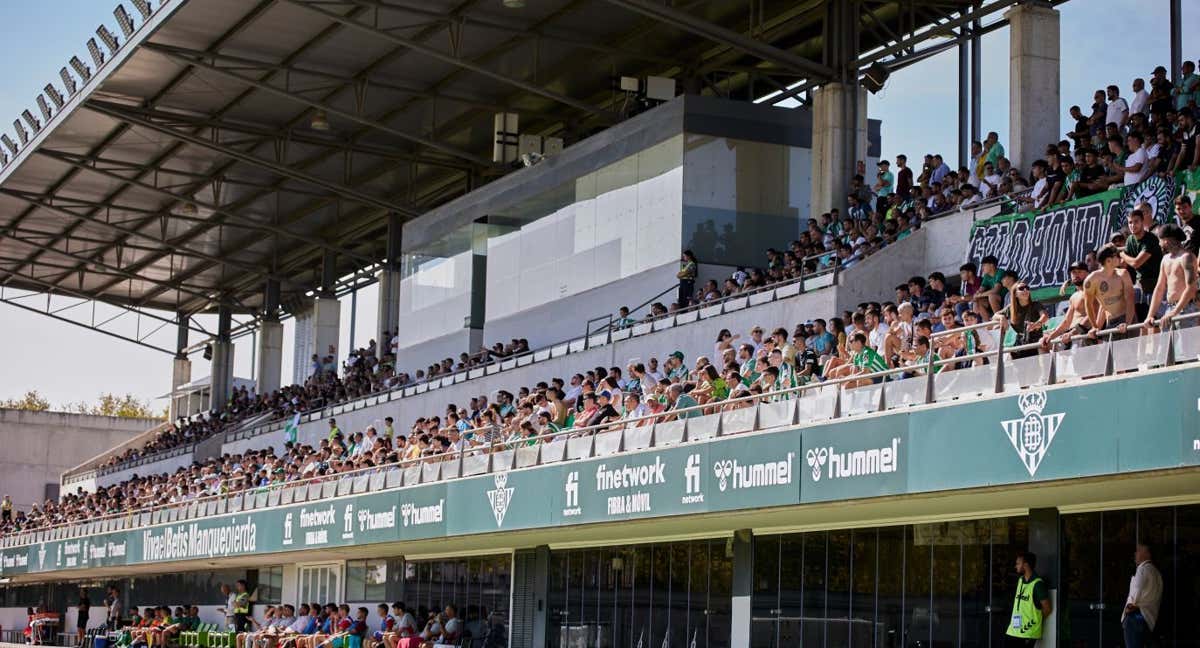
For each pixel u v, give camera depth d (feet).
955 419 53.93
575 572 87.71
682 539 78.43
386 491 95.04
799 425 61.62
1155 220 71.61
